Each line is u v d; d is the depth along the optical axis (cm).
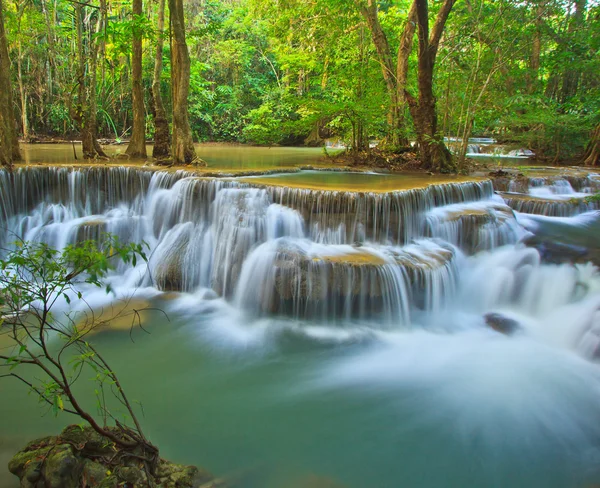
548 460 438
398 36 1817
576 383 562
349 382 561
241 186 853
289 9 1811
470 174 1218
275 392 536
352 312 690
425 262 724
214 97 2614
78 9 1253
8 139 947
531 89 1727
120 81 2352
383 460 432
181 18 1105
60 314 693
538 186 1168
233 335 668
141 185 991
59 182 968
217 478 393
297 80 2673
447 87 1312
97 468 328
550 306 725
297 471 412
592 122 1529
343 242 788
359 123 1407
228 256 801
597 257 775
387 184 916
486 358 620
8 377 525
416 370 590
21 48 2008
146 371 566
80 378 534
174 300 782
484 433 473
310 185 870
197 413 491
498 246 862
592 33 1609
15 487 346
